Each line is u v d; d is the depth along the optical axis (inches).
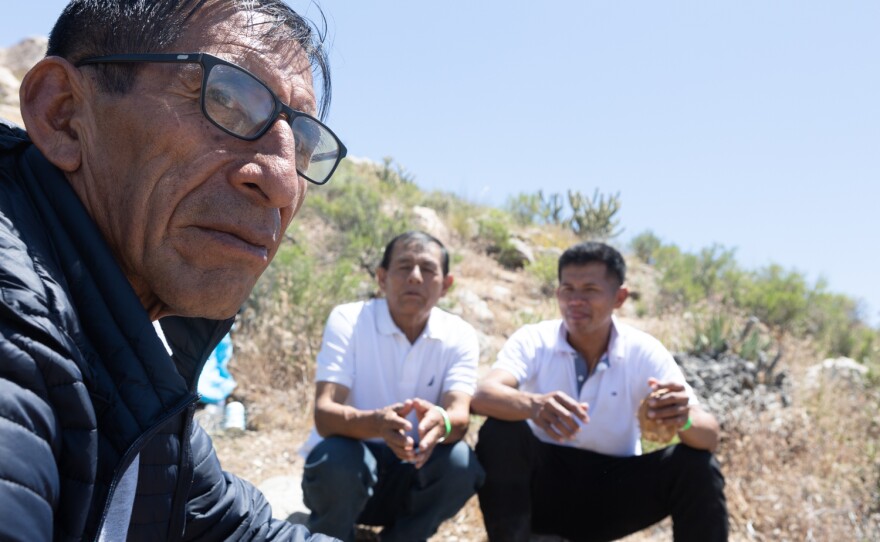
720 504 115.1
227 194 40.0
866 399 253.1
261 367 198.1
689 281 402.6
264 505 59.9
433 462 116.6
